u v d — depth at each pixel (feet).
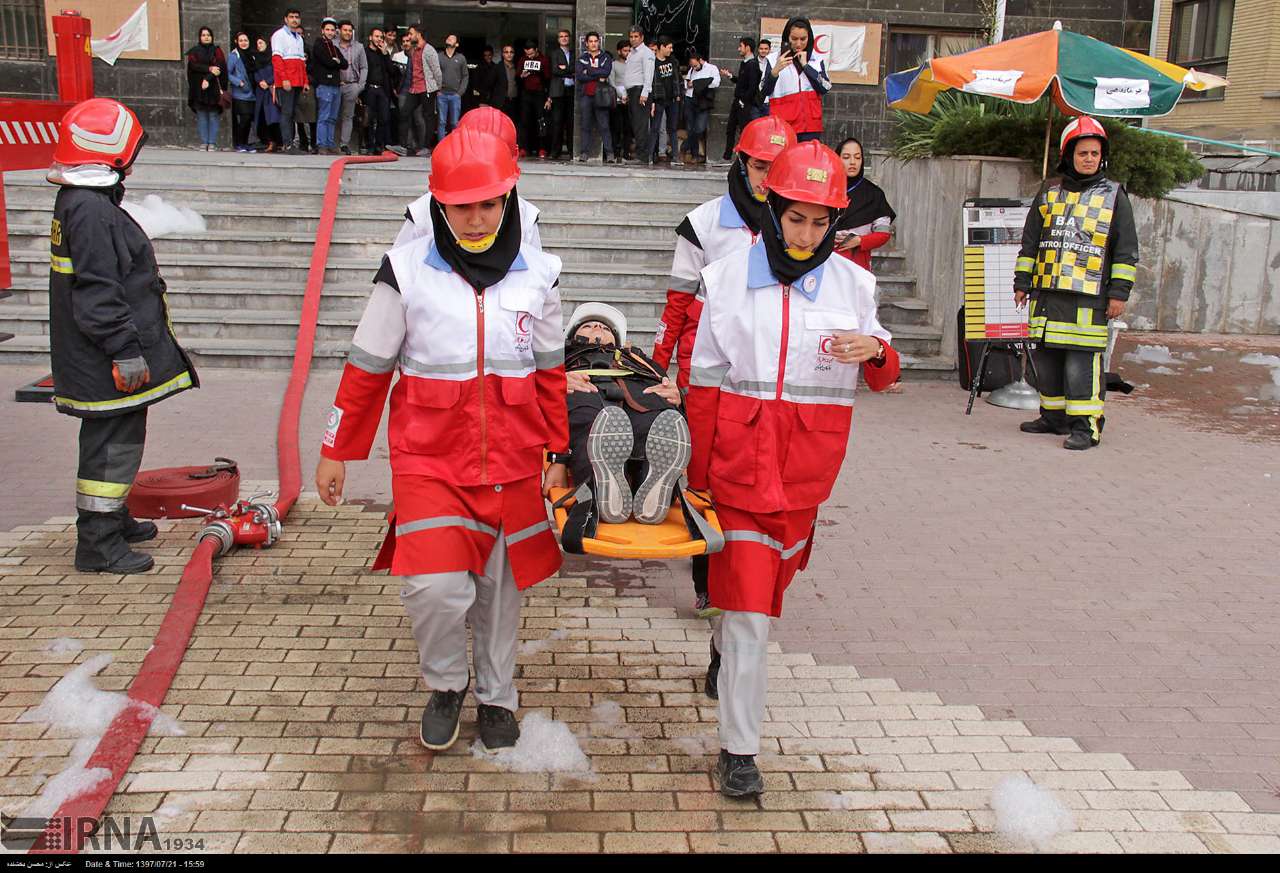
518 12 60.64
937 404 31.27
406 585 11.35
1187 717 13.53
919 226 37.40
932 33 59.72
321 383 30.83
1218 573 18.53
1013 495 22.79
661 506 11.37
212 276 35.40
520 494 11.71
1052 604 17.08
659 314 35.76
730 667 11.32
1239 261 42.50
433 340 11.17
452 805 11.21
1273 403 32.35
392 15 60.29
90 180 15.55
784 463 11.39
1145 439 27.89
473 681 13.89
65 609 15.60
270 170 40.55
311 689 13.51
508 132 14.30
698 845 10.68
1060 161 26.94
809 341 11.21
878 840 10.84
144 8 55.67
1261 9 59.93
